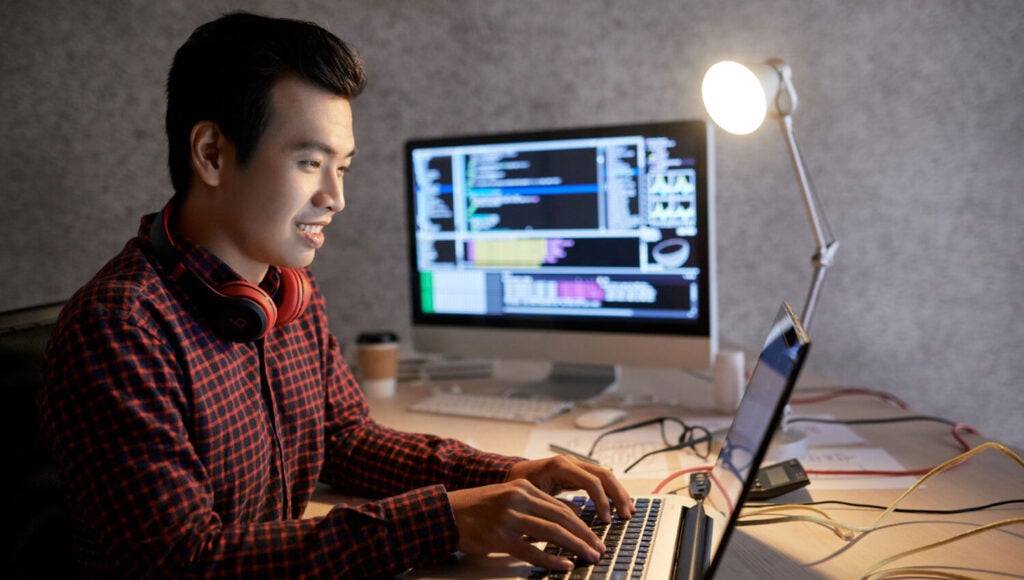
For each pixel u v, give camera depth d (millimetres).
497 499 769
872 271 1890
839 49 1845
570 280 1484
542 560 733
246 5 1924
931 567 760
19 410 871
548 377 1625
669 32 1890
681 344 1406
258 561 716
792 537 854
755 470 659
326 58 792
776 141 1886
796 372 645
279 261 823
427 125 1979
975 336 1884
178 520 702
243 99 771
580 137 1441
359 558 737
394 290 2033
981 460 1082
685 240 1385
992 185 1842
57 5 1885
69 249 1936
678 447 1167
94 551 786
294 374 948
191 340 793
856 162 1868
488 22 1937
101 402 708
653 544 774
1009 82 1814
